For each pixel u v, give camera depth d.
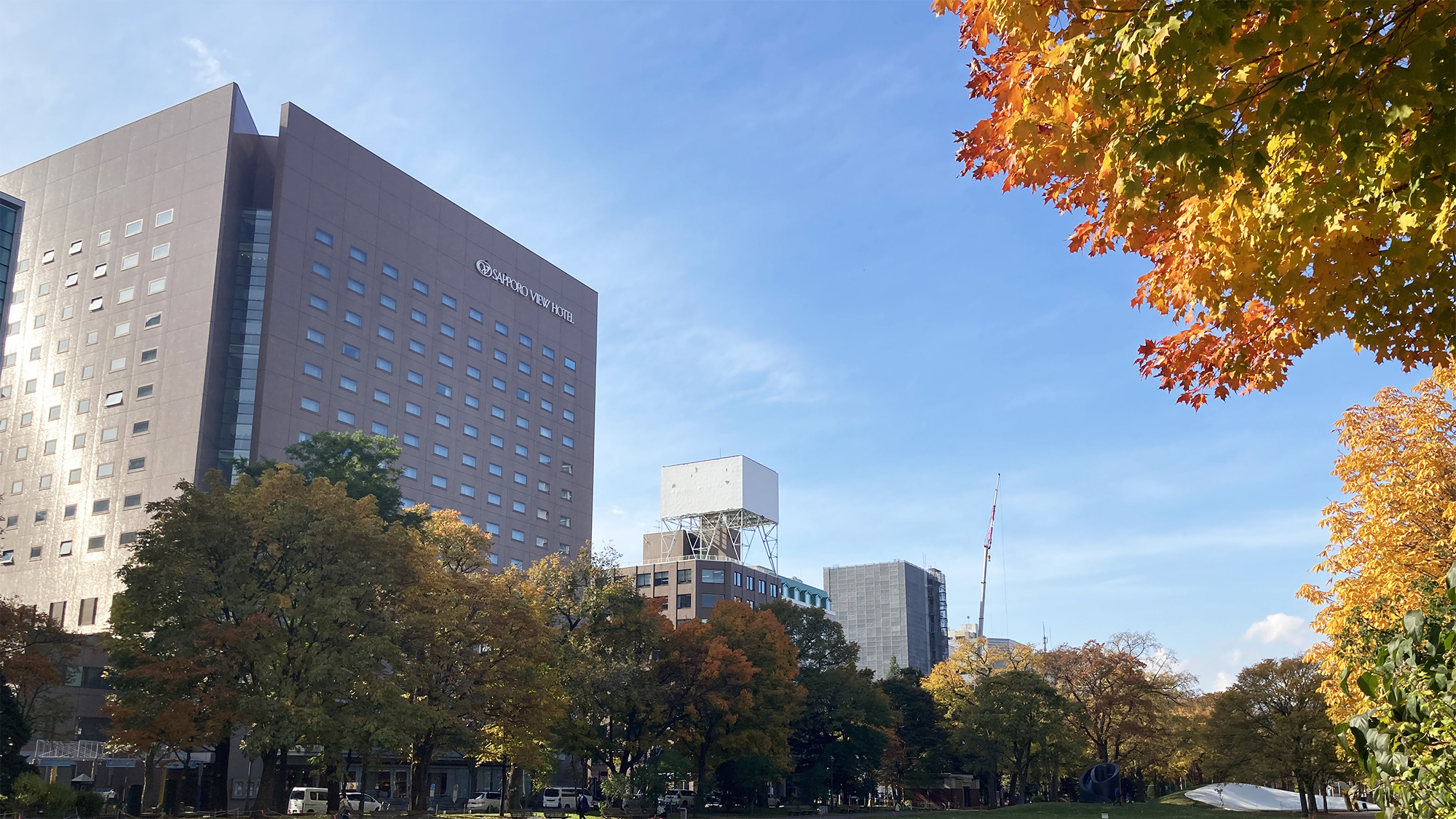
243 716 42.62
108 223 107.50
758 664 75.69
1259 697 75.50
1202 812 83.12
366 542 47.72
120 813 50.06
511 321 132.38
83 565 95.50
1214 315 10.27
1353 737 7.64
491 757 62.62
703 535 147.50
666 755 66.25
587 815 69.81
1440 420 27.06
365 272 111.94
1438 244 8.30
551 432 135.62
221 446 96.56
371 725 45.53
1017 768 95.12
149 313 101.19
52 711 57.22
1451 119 7.00
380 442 68.88
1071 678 99.94
